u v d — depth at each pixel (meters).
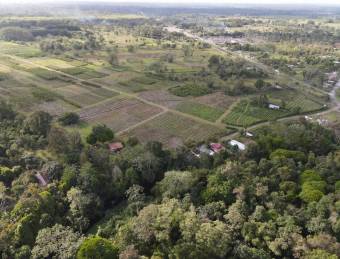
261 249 95.00
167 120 194.75
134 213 113.50
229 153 147.00
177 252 92.06
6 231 99.19
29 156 139.38
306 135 156.50
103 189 123.62
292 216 104.50
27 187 120.06
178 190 118.81
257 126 192.00
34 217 104.69
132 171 129.38
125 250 90.88
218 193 115.31
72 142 149.50
